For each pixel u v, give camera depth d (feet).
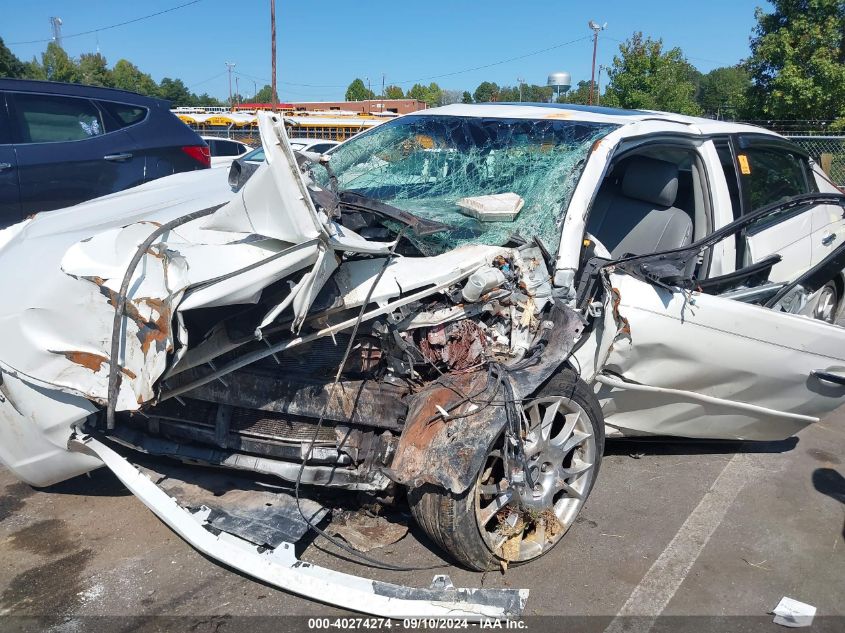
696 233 12.75
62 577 9.18
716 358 10.77
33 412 8.95
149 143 21.86
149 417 9.64
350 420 8.87
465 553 8.93
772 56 64.34
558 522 9.90
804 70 63.67
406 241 9.98
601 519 10.98
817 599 9.29
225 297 7.59
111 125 21.16
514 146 12.35
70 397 8.71
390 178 13.00
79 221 10.68
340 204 9.83
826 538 10.72
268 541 8.67
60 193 19.79
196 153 23.15
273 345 8.59
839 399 12.14
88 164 20.29
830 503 11.78
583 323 9.37
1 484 11.49
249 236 8.64
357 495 10.09
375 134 14.58
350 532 9.65
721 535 10.66
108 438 9.71
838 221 16.39
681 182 13.58
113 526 10.39
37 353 8.39
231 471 10.12
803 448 13.89
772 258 12.38
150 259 7.82
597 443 10.28
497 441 9.05
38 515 10.62
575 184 10.63
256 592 9.00
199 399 9.30
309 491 9.96
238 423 9.31
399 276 8.80
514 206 10.54
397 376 9.16
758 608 9.06
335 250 8.17
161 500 9.07
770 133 15.96
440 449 8.34
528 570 9.61
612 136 11.46
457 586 9.20
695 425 11.89
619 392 10.88
